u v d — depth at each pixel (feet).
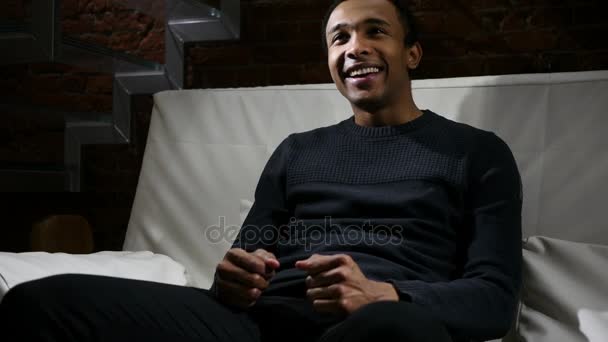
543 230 5.37
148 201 6.68
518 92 5.60
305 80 8.52
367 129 4.77
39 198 9.19
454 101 5.77
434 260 4.19
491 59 7.81
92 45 7.74
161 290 3.81
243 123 6.49
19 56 7.61
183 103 6.78
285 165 4.96
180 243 6.46
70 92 9.46
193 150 6.61
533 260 4.89
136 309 3.59
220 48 8.89
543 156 5.44
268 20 8.68
